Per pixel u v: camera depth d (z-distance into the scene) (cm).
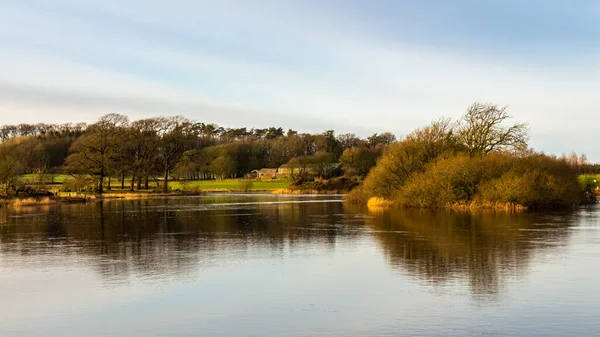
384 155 6284
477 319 1462
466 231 3325
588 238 2959
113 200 7700
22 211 5331
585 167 9375
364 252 2553
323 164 13600
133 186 10125
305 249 2669
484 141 6012
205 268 2183
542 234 3145
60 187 8581
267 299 1689
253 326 1427
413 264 2230
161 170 10306
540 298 1667
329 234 3269
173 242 2955
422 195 5450
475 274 2020
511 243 2784
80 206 6194
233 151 16388
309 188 11106
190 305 1631
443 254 2466
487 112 6053
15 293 1788
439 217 4347
